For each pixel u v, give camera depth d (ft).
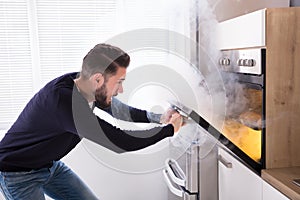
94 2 8.94
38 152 5.58
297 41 5.21
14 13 8.76
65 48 8.99
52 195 6.67
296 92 5.30
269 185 4.92
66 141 5.65
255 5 7.26
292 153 5.37
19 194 5.72
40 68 8.97
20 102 8.99
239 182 5.82
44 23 8.86
